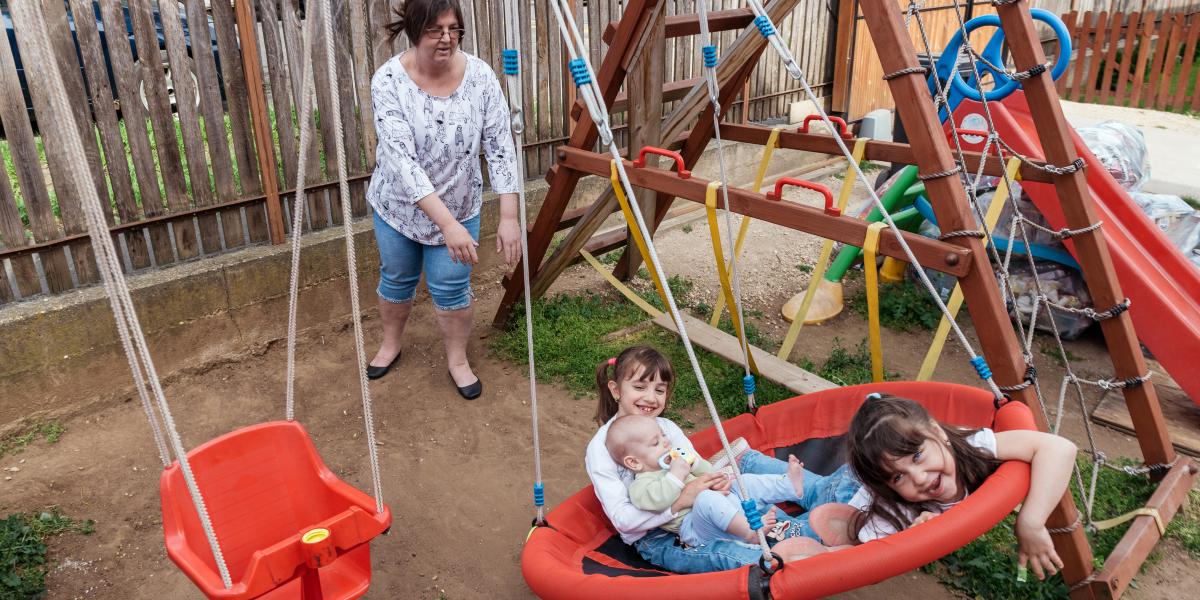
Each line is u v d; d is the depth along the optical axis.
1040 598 3.10
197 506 2.07
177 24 4.24
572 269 6.11
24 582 3.13
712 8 6.98
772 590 2.12
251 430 2.71
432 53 3.68
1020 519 2.45
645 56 4.64
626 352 3.15
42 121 3.93
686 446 3.14
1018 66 3.36
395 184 4.00
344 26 4.85
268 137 4.65
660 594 2.21
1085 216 3.41
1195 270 4.36
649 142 4.84
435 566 3.33
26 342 3.95
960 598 3.16
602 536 2.99
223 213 4.68
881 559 2.11
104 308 4.17
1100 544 3.40
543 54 5.90
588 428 4.26
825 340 5.15
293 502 2.80
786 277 6.06
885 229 3.05
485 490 3.78
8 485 3.68
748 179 7.80
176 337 4.47
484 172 5.89
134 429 4.14
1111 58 10.22
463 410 4.40
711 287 5.88
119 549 3.37
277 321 4.87
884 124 8.14
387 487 3.79
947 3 8.66
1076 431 4.21
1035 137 4.67
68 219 4.14
